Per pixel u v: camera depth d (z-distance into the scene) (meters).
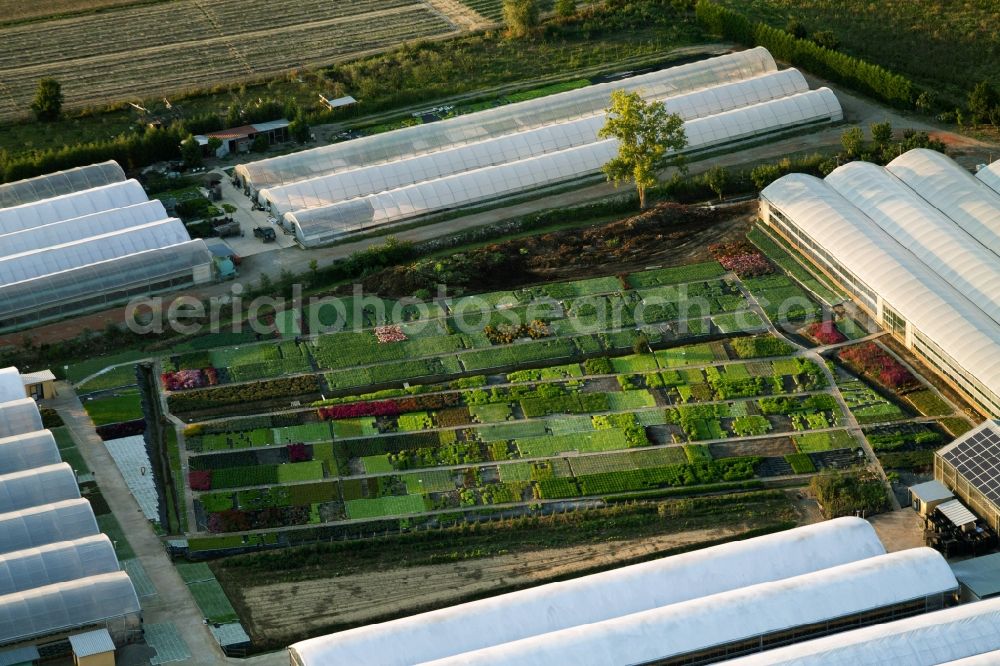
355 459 136.62
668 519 127.88
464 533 126.88
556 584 112.56
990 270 152.12
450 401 144.12
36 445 129.62
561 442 138.38
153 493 132.00
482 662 102.88
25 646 110.62
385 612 117.81
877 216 164.62
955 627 105.44
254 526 128.25
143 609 118.00
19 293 155.38
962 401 141.62
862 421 139.50
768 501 129.62
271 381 147.50
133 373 148.88
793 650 104.12
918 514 126.94
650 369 148.50
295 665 107.31
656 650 104.94
